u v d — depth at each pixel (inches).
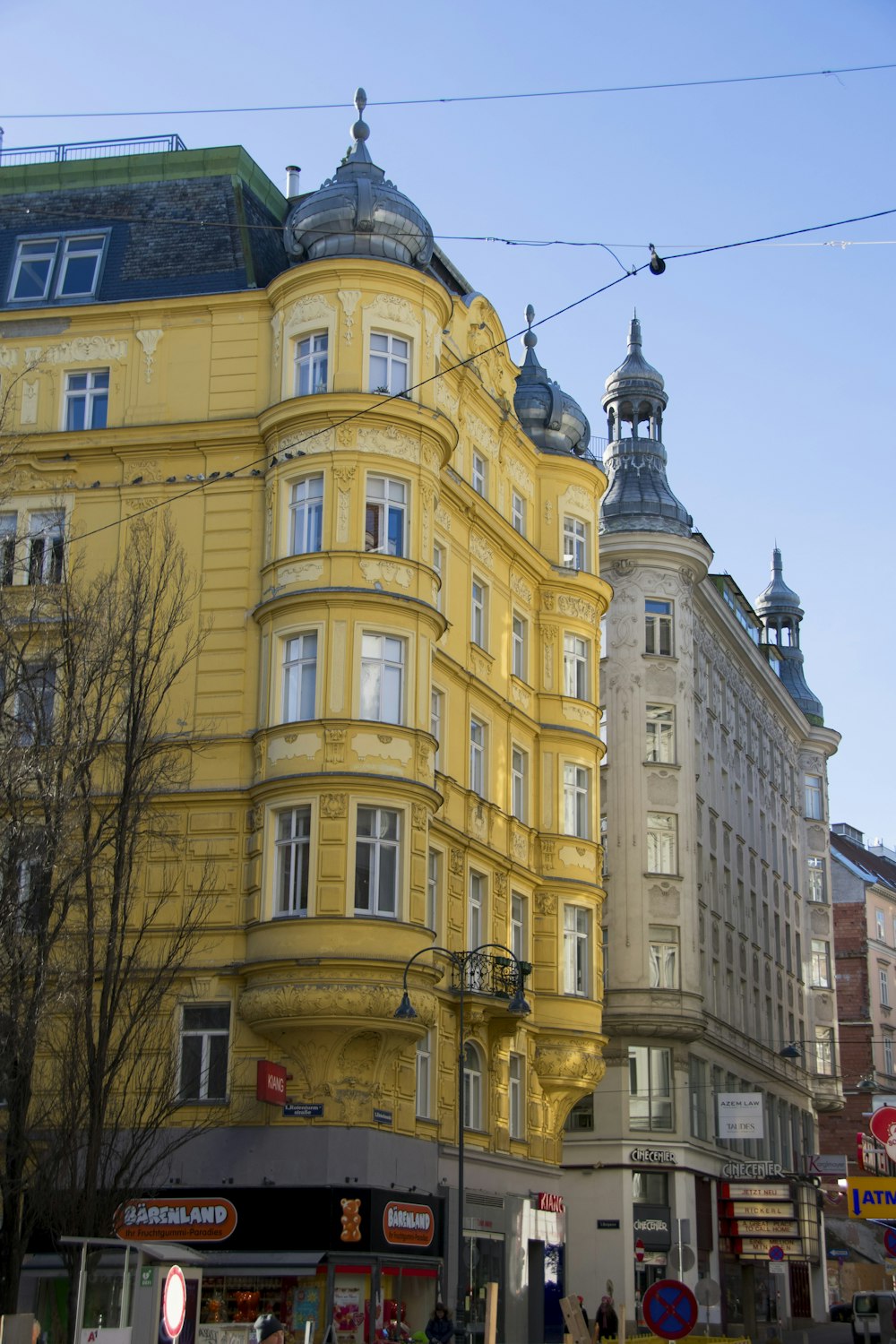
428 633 1380.4
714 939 2497.5
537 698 1740.9
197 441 1439.5
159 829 1336.1
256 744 1357.0
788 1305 2669.8
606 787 2326.5
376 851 1311.5
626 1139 2151.8
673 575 2411.4
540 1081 1657.2
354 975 1273.4
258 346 1459.2
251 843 1338.6
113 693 1163.9
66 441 1459.2
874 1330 1777.8
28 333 1502.2
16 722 1090.7
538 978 1662.2
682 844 2316.7
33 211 1593.3
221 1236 1263.5
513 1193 1583.4
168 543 1293.1
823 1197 3019.2
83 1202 1042.1
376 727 1323.8
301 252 1466.5
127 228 1562.5
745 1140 2556.6
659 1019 2193.7
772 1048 2824.8
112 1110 1185.4
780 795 3152.1
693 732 2412.6
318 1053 1284.4
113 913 1093.1
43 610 1214.3
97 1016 1240.8
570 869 1706.4
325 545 1355.8
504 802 1635.1
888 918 4037.9
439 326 1465.3
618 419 2564.0
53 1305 1049.5
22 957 1032.2
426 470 1402.6
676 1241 2132.1
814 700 3496.6
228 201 1547.7
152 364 1475.1
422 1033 1314.0
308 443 1381.6
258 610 1375.5
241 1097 1295.5
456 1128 1465.3
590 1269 2108.8
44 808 1061.8
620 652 2368.4
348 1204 1259.8
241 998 1302.9
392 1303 1306.6
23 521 1454.2
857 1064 3772.1
